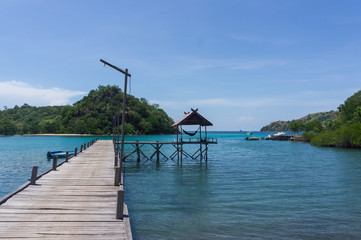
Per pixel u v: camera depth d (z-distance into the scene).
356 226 12.27
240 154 53.91
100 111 181.38
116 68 14.27
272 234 11.31
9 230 7.79
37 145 84.56
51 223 8.49
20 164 36.34
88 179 15.94
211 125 40.50
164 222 12.80
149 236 11.11
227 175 27.39
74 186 14.00
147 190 20.19
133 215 13.89
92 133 170.00
